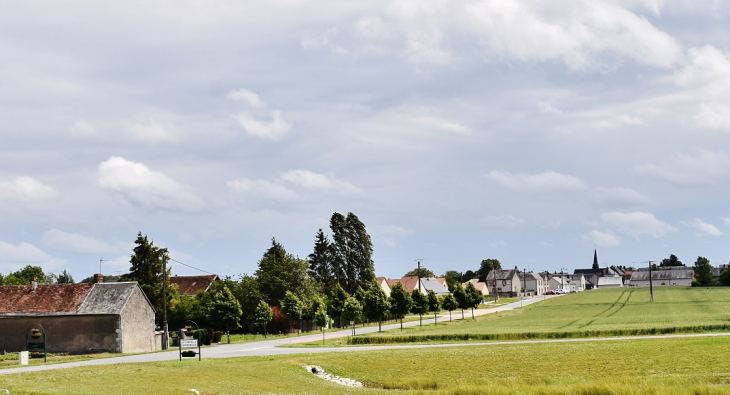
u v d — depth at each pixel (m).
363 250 154.38
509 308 166.88
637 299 176.38
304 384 49.03
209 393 41.88
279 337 98.62
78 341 73.69
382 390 47.28
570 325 97.81
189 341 56.44
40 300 75.94
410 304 108.50
